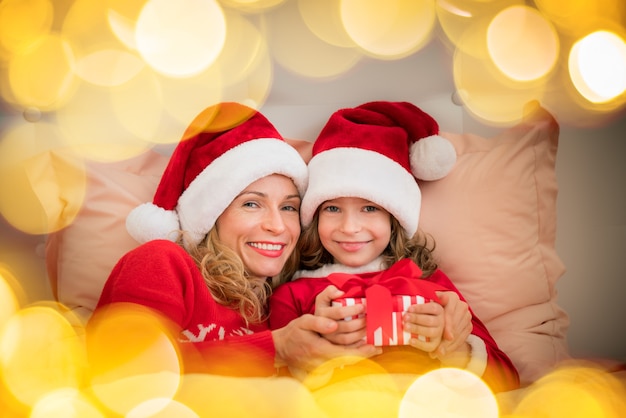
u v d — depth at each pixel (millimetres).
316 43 1585
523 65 1577
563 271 1427
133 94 1573
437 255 1360
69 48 1564
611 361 1254
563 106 1587
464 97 1568
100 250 1334
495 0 1579
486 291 1341
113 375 967
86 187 1385
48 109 1563
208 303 1141
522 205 1392
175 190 1234
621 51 1574
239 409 903
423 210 1375
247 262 1238
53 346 1148
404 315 1037
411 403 951
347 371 1077
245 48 1588
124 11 1565
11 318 1305
